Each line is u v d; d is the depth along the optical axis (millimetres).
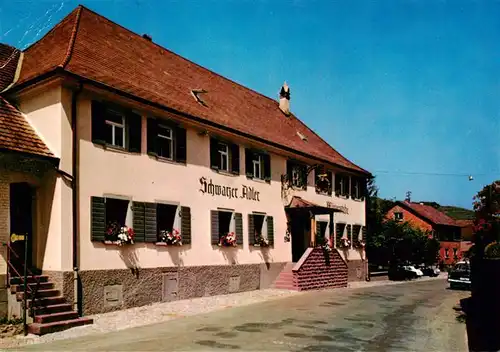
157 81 20828
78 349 10445
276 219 25516
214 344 10984
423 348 11281
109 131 16781
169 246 18516
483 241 20312
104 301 15734
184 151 19531
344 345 11281
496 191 19969
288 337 12008
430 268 46031
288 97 34281
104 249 15906
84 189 15453
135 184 17203
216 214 21031
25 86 15641
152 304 17516
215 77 28281
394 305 19266
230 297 20484
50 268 14773
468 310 17938
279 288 24656
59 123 15000
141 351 10211
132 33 23188
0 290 13742
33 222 15250
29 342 11438
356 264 34062
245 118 25953
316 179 29641
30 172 14961
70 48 17188
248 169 23594
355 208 34562
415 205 63562
